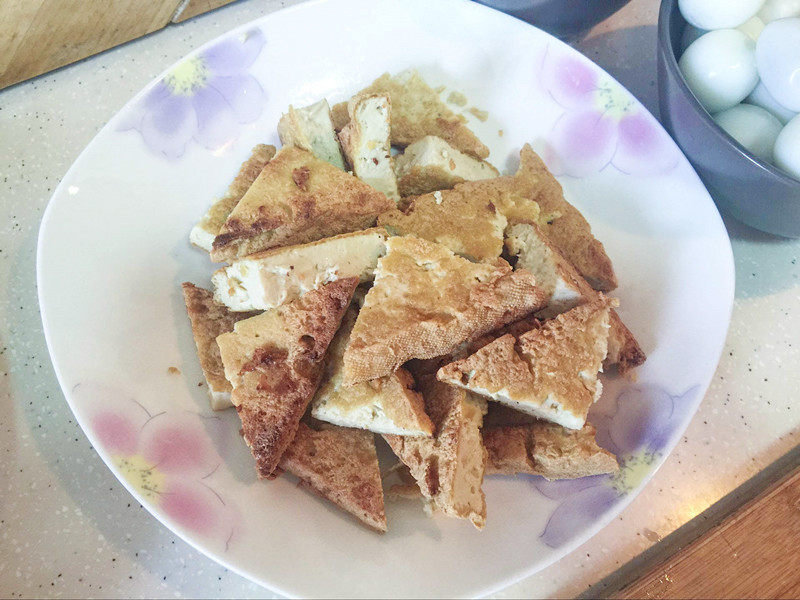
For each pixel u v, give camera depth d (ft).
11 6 0.90
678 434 0.81
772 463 0.90
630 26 1.16
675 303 0.89
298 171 0.88
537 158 0.97
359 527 0.78
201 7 1.10
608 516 0.77
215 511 0.75
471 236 0.89
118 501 0.83
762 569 0.79
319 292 0.81
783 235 0.97
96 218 0.87
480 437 0.81
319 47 1.00
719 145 0.85
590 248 0.93
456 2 0.99
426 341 0.80
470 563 0.76
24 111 1.04
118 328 0.84
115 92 1.07
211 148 0.96
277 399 0.78
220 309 0.88
